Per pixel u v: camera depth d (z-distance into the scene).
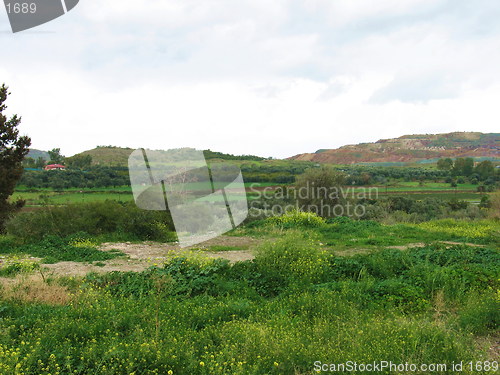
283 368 3.89
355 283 7.04
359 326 4.84
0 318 4.99
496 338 4.98
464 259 8.77
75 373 3.73
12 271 8.84
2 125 18.39
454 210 33.62
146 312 5.32
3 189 18.09
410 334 4.38
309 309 5.79
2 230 16.88
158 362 3.88
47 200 16.59
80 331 4.63
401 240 13.62
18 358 3.86
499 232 13.26
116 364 3.78
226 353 4.04
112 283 7.47
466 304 5.85
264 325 4.87
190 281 7.26
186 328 5.06
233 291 6.95
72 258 10.80
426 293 6.59
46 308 5.66
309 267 7.90
